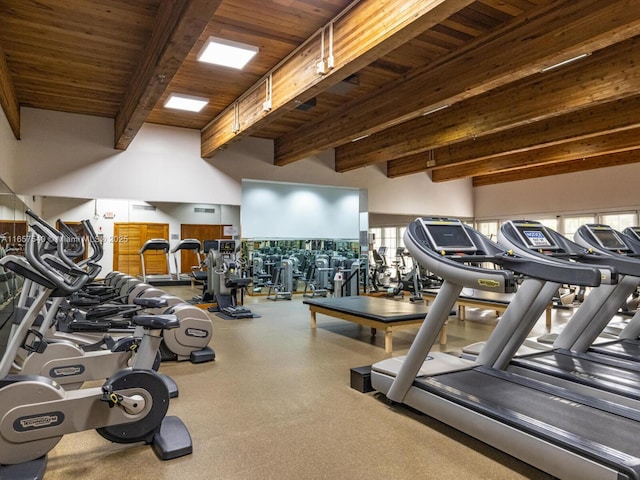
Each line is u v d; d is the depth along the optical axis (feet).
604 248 14.10
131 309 14.08
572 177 33.19
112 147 24.71
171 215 29.14
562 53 12.09
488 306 21.09
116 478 7.34
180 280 30.07
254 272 33.68
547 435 7.07
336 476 7.43
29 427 7.10
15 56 16.49
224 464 7.82
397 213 35.88
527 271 9.05
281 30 14.23
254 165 29.22
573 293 27.25
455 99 16.01
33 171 22.62
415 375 9.95
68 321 14.71
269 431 9.21
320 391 11.73
